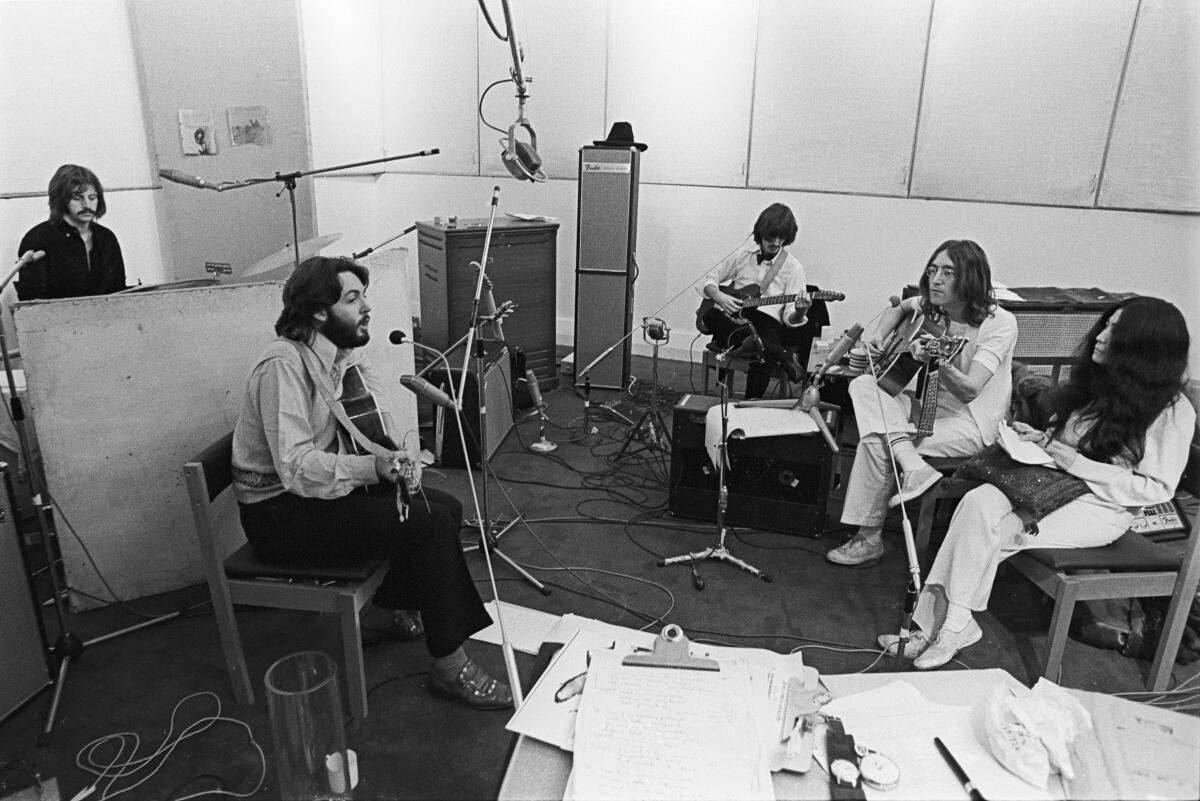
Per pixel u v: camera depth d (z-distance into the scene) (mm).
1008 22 4082
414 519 1979
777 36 4520
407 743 1948
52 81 3721
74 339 2275
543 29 4996
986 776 976
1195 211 3961
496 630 2379
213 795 1785
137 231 4238
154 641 2352
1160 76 3883
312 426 2025
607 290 4363
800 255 4832
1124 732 1019
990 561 2168
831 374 3412
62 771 1854
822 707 1105
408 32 5418
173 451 2490
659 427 3605
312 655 1574
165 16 4125
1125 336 2090
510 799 946
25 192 3645
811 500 2994
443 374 3441
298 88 4844
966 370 2658
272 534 2010
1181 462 2105
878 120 4465
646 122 4938
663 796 913
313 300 1965
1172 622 2061
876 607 2568
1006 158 4273
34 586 2078
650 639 1231
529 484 3420
